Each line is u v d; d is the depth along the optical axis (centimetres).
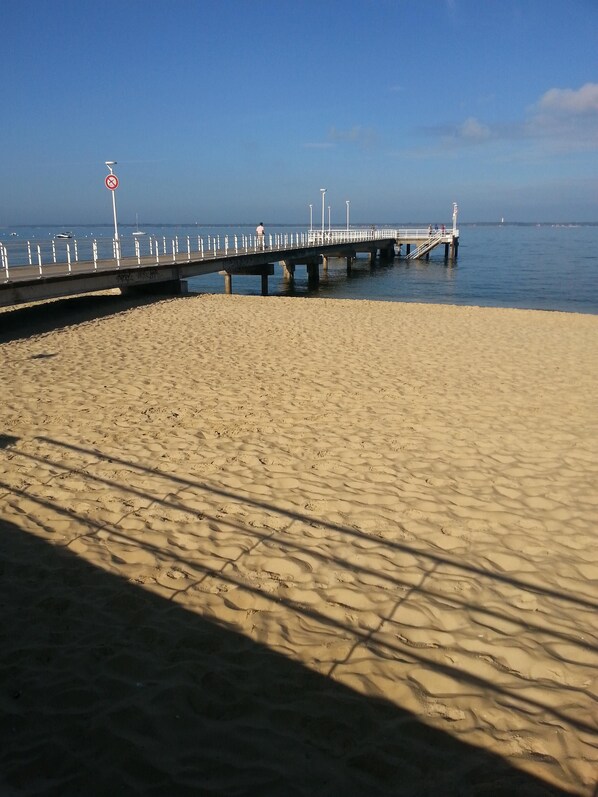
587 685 317
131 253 3095
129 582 412
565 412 792
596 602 391
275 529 484
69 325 1443
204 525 489
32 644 352
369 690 314
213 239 3253
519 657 338
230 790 256
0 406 794
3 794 254
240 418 756
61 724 294
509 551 452
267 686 318
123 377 952
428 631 362
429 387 912
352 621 371
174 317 1598
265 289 3050
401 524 492
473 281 3734
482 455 641
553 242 10231
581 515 508
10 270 1761
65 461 618
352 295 3045
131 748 279
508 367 1055
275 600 393
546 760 269
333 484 566
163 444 666
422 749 276
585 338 1362
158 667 332
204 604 388
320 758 273
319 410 792
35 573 423
